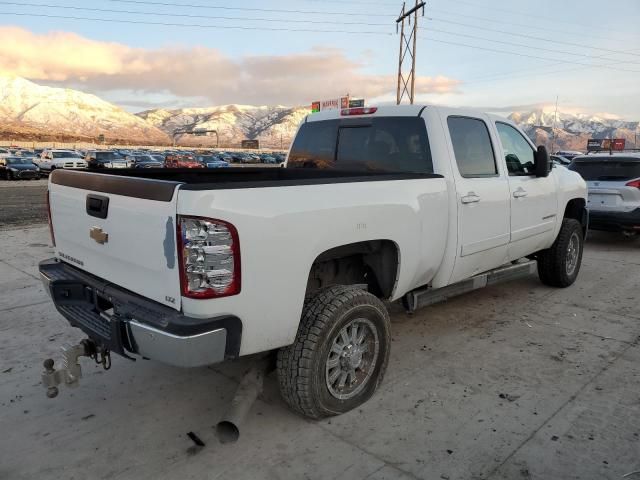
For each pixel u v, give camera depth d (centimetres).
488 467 287
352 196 323
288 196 287
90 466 289
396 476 280
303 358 308
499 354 435
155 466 289
